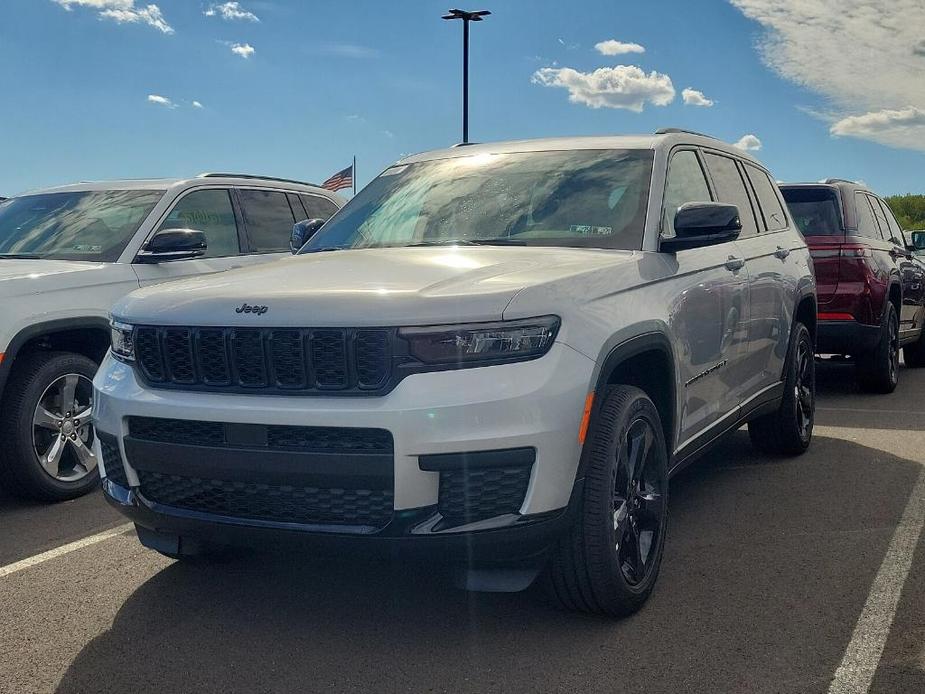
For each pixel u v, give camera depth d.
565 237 4.14
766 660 3.17
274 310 3.18
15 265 5.66
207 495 3.30
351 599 3.79
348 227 4.75
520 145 4.95
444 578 4.00
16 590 3.97
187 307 3.36
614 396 3.50
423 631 3.46
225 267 6.58
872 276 8.34
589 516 3.28
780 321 5.63
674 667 3.13
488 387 3.02
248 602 3.78
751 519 4.80
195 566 4.23
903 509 4.92
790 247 6.04
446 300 3.07
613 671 3.11
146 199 6.45
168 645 3.39
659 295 3.88
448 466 2.98
